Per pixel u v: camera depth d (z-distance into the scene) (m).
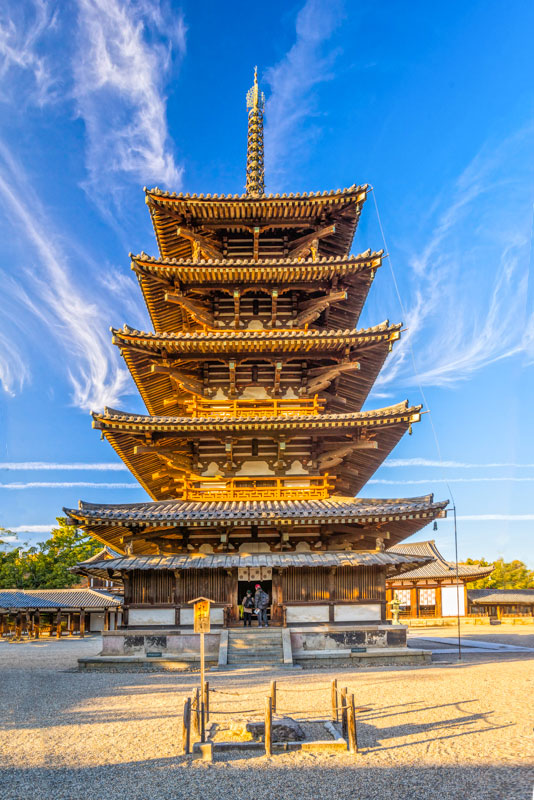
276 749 14.03
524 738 14.73
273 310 34.41
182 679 24.72
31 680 26.03
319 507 29.97
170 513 28.89
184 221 35.59
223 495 31.55
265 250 36.75
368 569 30.16
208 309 35.19
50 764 13.23
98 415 29.88
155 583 29.83
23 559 99.12
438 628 79.38
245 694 20.09
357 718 17.08
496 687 21.95
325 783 11.90
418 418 29.95
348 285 34.53
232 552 31.00
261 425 30.58
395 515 28.67
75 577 98.44
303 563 28.89
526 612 89.75
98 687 23.41
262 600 29.83
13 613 74.06
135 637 29.16
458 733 15.30
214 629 29.03
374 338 31.53
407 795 11.21
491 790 11.30
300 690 20.73
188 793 11.49
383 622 29.70
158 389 35.75
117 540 33.53
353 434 31.64
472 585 127.06
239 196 34.62
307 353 32.78
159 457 32.19
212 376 33.81
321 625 29.41
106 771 12.74
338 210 35.25
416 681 23.28
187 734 13.93
